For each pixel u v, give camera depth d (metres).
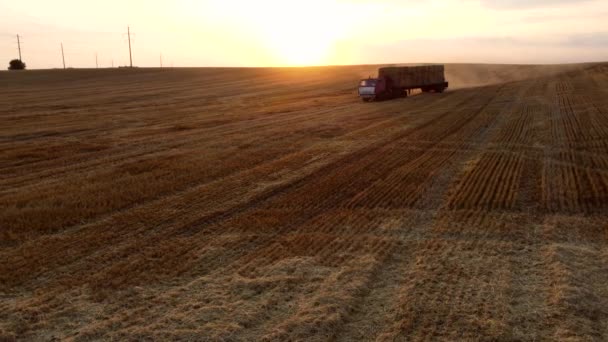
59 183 13.66
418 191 12.08
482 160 15.55
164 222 10.14
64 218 10.36
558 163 14.95
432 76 46.66
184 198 11.90
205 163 16.03
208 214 10.62
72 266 7.96
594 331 5.88
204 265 7.95
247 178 13.91
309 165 15.52
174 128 25.31
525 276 7.38
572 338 5.69
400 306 6.50
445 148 17.86
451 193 11.83
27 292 7.11
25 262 8.11
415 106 34.56
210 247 8.69
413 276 7.38
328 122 26.61
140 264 8.00
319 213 10.55
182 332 5.93
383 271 7.62
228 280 7.38
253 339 5.82
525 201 11.12
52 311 6.54
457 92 47.38
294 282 7.23
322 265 7.84
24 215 10.55
